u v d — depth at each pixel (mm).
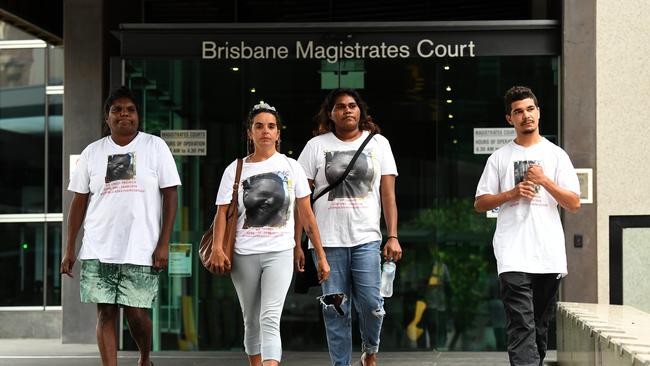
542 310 8891
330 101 8930
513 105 8773
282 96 12945
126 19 14258
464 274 12938
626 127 12789
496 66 12797
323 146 8859
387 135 12945
